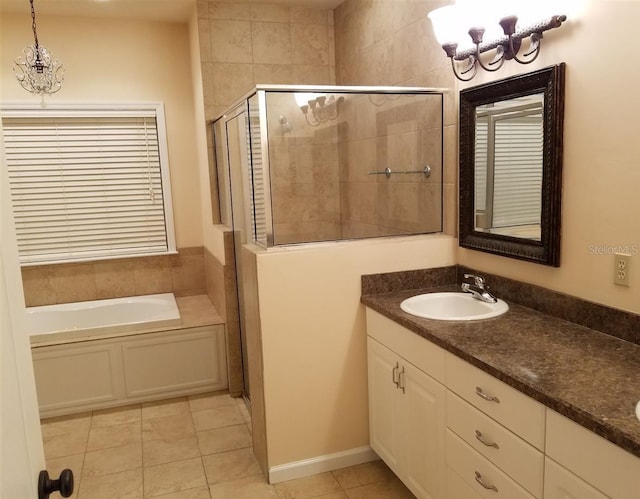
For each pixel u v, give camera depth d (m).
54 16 3.79
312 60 3.80
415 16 2.78
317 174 2.99
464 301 2.39
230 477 2.61
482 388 1.67
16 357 0.84
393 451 2.38
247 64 3.65
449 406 1.88
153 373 3.51
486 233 2.38
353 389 2.60
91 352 3.37
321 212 2.98
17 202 3.96
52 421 3.28
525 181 2.11
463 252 2.62
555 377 1.49
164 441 3.00
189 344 3.56
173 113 4.15
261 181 2.60
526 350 1.71
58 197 4.04
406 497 2.40
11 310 0.83
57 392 3.33
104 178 4.11
